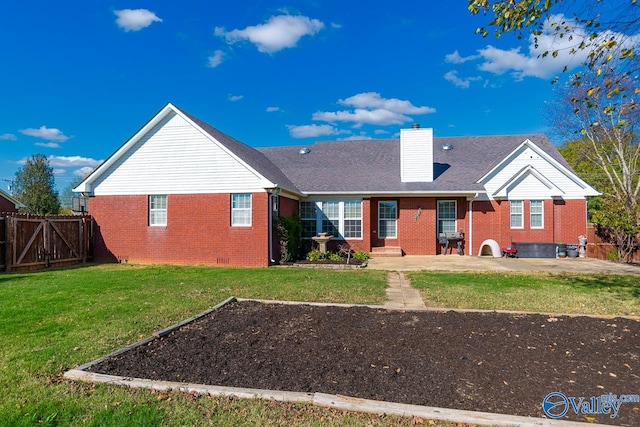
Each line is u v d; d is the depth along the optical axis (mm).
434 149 21312
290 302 7566
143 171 15320
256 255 14320
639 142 26719
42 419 3207
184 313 6801
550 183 17594
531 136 21281
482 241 18047
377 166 19969
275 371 4227
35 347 4984
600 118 24625
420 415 3260
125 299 8000
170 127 15078
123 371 4184
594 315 6453
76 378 3988
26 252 13055
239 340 5332
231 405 3455
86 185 15625
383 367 4352
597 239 17266
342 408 3393
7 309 7066
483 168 18875
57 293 8672
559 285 9773
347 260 14797
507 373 4191
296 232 16547
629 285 9789
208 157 14781
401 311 6883
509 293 8664
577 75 6184
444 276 11375
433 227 18094
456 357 4656
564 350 4879
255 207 14375
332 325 6027
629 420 3262
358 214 18109
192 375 4102
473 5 6449
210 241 14727
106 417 3221
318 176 19344
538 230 17797
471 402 3523
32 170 39094
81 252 15352
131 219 15422
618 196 24906
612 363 4473
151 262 15227
